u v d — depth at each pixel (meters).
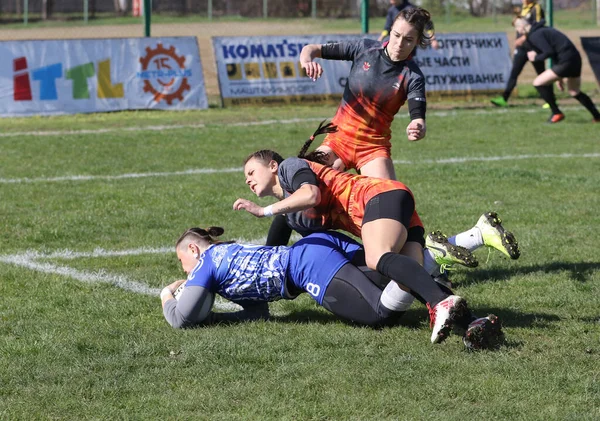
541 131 34.12
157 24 81.25
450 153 28.91
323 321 12.02
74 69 38.41
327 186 11.92
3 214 19.55
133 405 9.02
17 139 31.47
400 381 9.57
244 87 40.97
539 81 35.97
